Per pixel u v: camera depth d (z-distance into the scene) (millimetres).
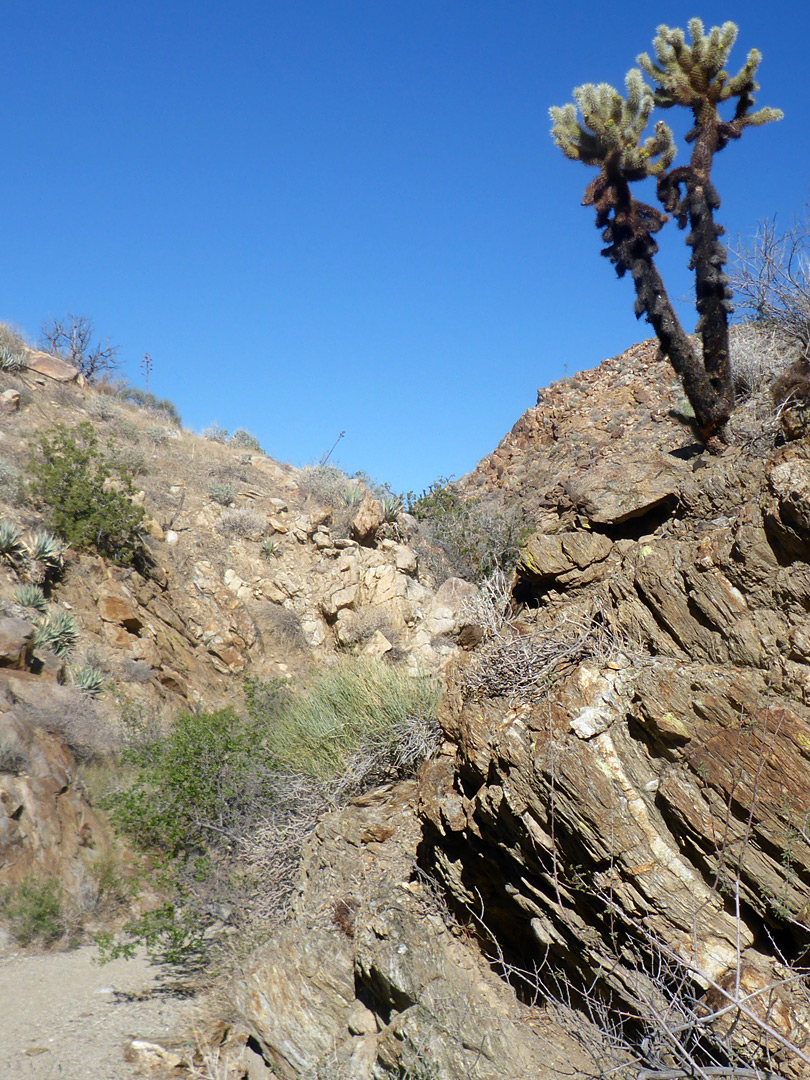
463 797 5484
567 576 6078
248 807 9406
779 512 4055
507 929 5504
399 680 9133
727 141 8062
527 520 19078
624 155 7867
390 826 7285
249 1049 7223
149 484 21422
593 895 4270
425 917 5988
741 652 4125
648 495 6215
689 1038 3639
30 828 10766
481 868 5453
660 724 4094
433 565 20344
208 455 24688
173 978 8844
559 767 4355
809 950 3547
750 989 3586
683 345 7430
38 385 23625
